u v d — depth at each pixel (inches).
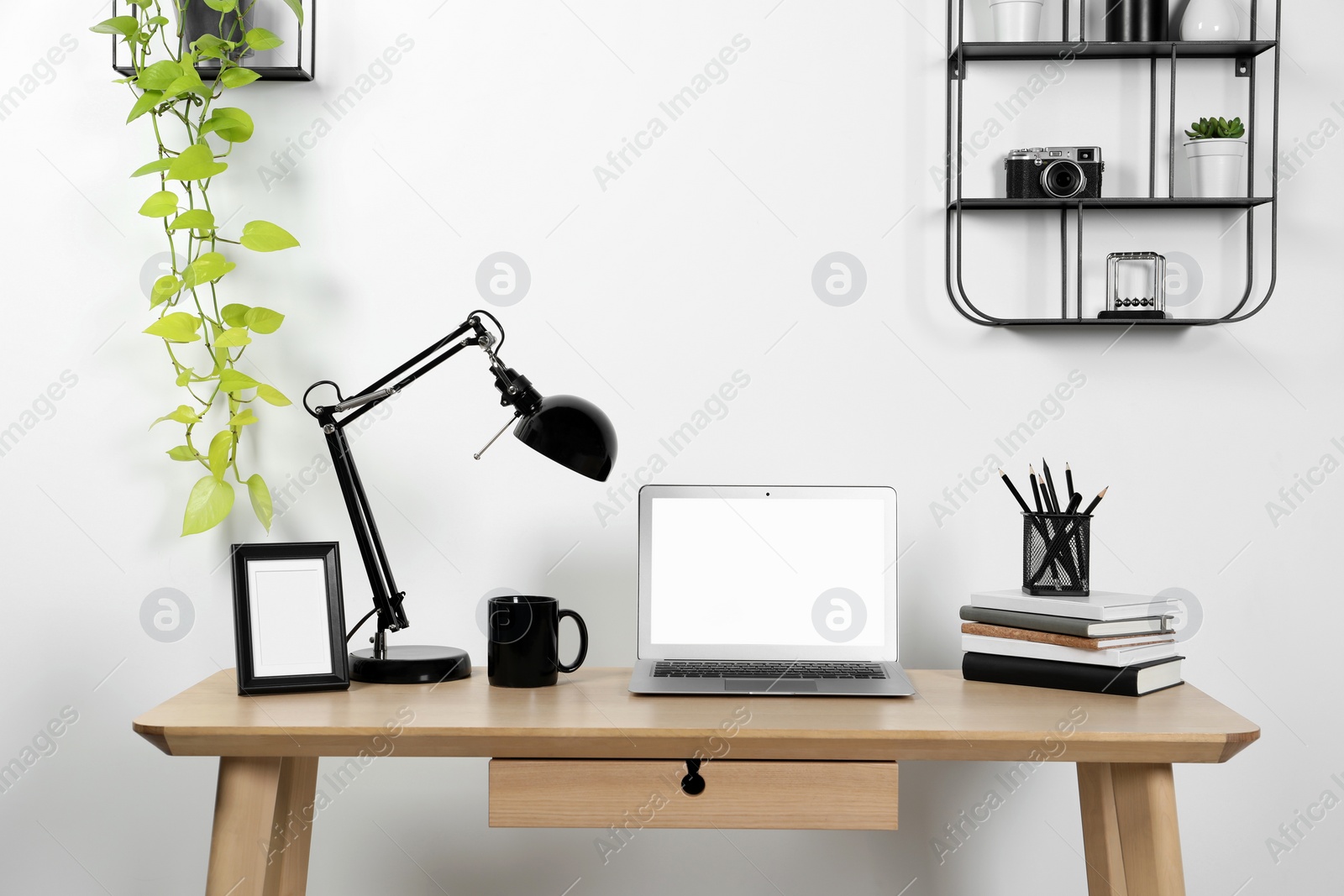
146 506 64.1
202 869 64.1
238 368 64.1
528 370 64.1
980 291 63.7
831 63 63.9
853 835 64.4
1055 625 51.4
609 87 64.1
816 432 64.1
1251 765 63.5
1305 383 63.2
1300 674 63.4
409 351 64.1
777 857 64.4
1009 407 63.8
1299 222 63.2
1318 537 63.3
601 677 55.0
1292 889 63.5
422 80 63.9
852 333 64.1
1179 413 63.5
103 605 64.1
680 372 64.1
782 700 49.0
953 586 63.9
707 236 64.1
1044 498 58.4
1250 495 63.4
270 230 59.8
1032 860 64.0
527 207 64.1
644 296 64.2
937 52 63.6
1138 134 63.3
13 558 64.0
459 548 64.2
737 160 64.1
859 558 55.4
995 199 60.8
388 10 63.8
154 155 63.9
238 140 60.4
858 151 63.9
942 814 64.2
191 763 64.2
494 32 63.9
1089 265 63.5
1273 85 61.9
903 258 63.8
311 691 50.6
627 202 64.1
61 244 63.9
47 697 64.1
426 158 64.1
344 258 64.1
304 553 52.1
